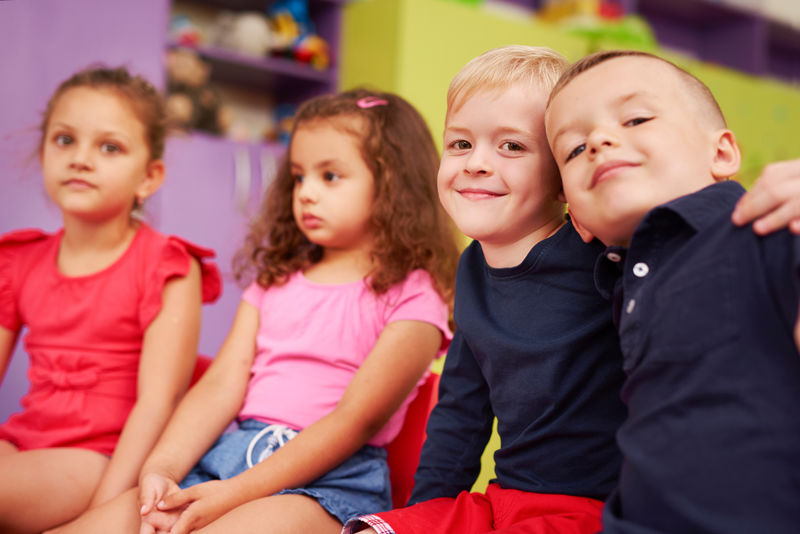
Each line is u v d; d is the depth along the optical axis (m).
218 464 0.84
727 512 0.44
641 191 0.53
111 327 0.97
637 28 2.83
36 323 0.99
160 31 2.25
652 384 0.51
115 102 0.99
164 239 1.02
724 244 0.49
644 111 0.54
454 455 0.78
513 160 0.68
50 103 1.03
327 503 0.76
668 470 0.47
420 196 0.98
